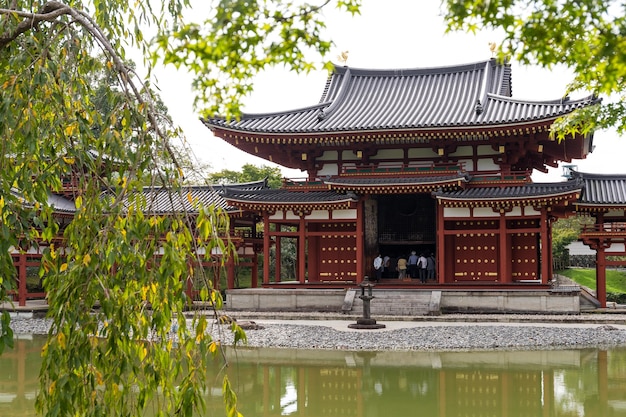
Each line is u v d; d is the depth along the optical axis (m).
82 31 8.38
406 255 47.19
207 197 41.19
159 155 6.52
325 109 45.53
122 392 6.62
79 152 6.84
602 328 30.27
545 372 20.66
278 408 15.84
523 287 37.62
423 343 26.44
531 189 38.41
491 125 38.28
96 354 6.59
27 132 6.61
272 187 75.75
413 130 39.34
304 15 4.70
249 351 25.16
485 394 17.44
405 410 15.70
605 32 4.27
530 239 40.78
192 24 4.64
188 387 6.27
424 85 48.53
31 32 7.37
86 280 6.36
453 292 37.59
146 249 6.57
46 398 6.36
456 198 37.69
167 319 6.48
